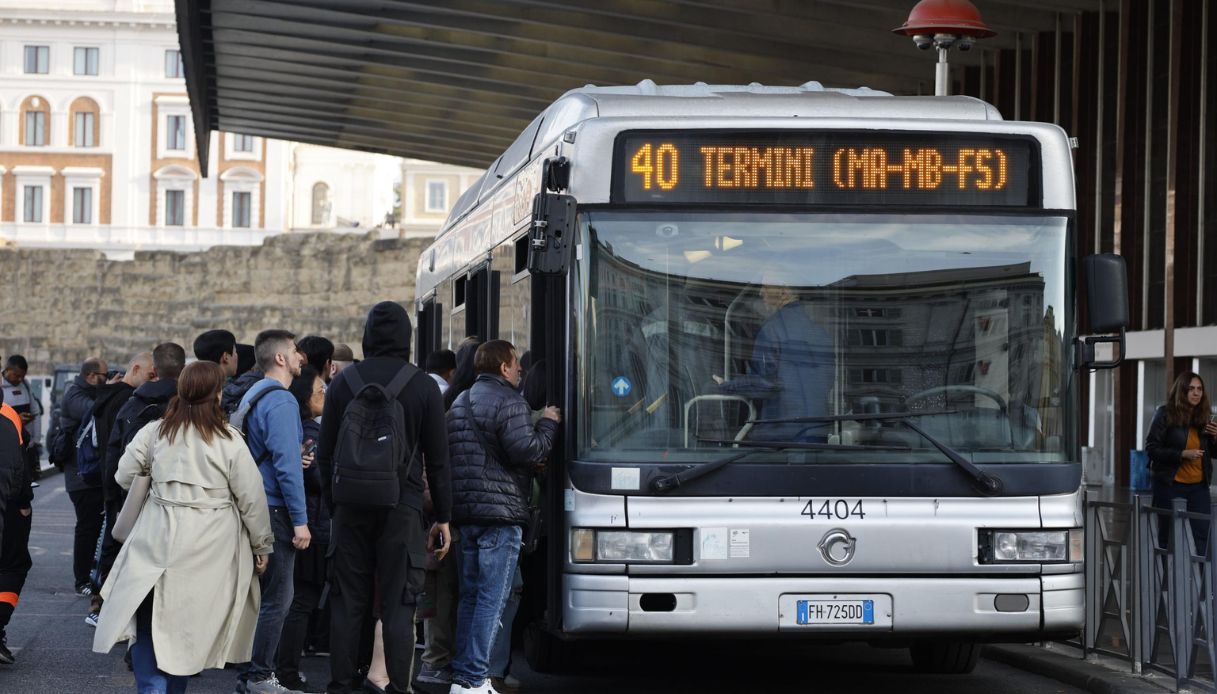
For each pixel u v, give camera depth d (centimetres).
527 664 1165
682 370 888
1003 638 899
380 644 1002
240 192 10919
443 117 4372
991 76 3322
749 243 899
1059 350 902
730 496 877
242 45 3600
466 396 950
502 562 943
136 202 10856
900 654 1224
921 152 910
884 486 882
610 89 1006
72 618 1395
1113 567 1103
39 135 10806
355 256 7262
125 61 10825
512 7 3116
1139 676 1048
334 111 4441
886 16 2938
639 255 895
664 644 1262
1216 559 942
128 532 830
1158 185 2914
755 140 905
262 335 972
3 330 7600
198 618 806
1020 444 895
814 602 877
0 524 1067
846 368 892
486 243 1224
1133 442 3023
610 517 875
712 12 3025
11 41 10762
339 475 893
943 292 901
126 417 1220
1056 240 911
